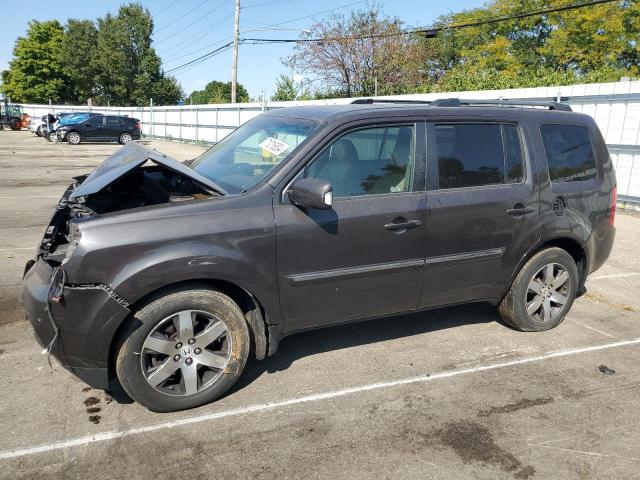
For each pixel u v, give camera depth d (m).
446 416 3.45
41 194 11.89
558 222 4.53
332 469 2.92
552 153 4.58
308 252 3.58
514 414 3.48
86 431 3.20
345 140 3.76
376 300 3.92
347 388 3.76
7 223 8.87
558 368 4.12
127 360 3.21
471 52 37.75
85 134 28.83
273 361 4.14
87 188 3.37
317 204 3.31
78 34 65.19
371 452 3.07
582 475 2.92
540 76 23.44
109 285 3.09
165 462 2.94
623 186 11.17
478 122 4.25
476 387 3.81
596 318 5.18
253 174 3.79
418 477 2.88
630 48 32.00
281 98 30.95
